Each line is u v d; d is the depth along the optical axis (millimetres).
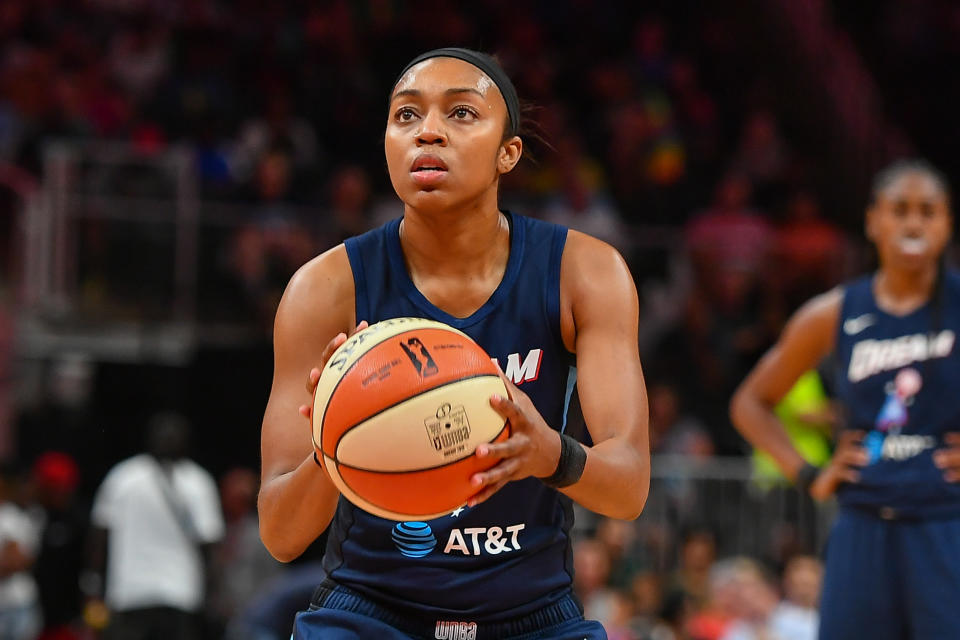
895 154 28188
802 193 26156
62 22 24203
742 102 28875
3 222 18484
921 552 8156
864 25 31219
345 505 5551
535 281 5461
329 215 19219
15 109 21578
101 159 18875
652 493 15797
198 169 22094
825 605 8523
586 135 25562
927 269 8500
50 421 18375
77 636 16031
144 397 19062
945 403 8273
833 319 8969
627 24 29031
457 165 5102
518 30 27250
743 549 15578
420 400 4586
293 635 5516
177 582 14344
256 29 25266
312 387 4863
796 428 15148
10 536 15531
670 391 18297
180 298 18953
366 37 26172
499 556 5406
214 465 19188
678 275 19250
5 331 18312
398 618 5422
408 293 5461
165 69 23891
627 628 13125
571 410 5617
